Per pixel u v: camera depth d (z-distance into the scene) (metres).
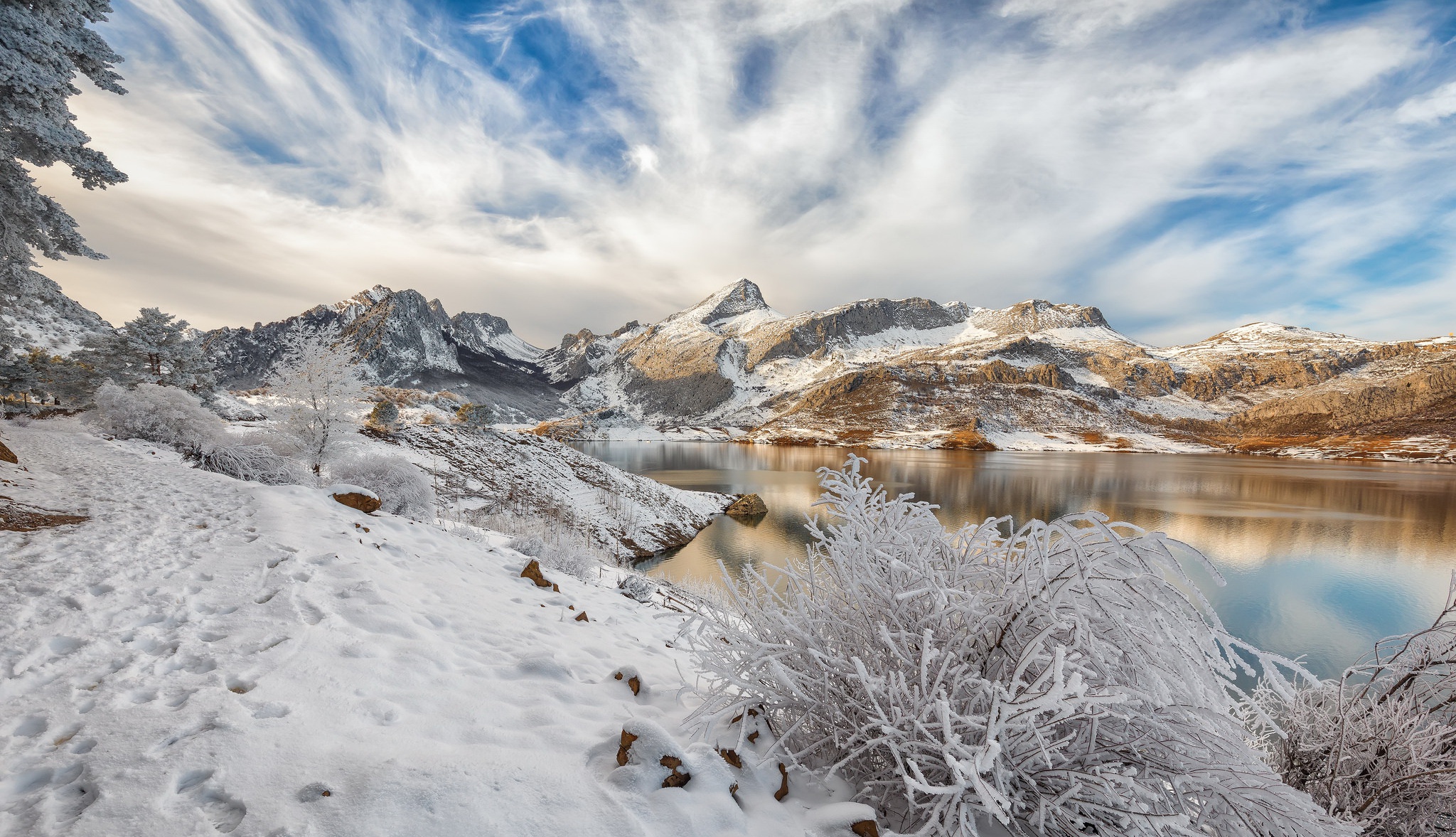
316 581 4.15
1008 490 55.47
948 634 2.34
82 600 3.34
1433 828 2.60
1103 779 1.86
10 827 1.58
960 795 1.79
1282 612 21.66
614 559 22.78
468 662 3.29
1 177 8.48
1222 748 2.00
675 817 1.82
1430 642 2.88
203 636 3.04
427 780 1.83
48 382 21.39
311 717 2.31
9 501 5.35
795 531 33.31
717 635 2.73
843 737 2.37
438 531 7.59
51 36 7.90
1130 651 2.07
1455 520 41.62
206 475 8.68
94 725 2.09
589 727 2.54
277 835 1.57
